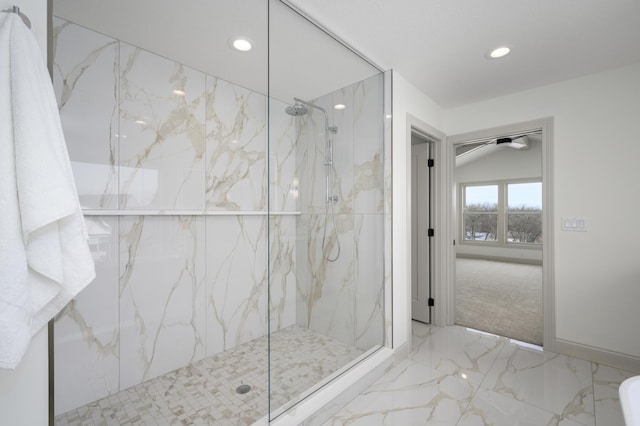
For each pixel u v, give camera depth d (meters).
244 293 2.64
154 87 2.11
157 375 2.11
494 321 3.29
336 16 1.71
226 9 1.64
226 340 2.52
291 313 1.78
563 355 2.46
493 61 2.21
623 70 2.26
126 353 1.97
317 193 2.00
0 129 0.70
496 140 3.03
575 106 2.45
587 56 2.13
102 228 1.88
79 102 1.79
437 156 3.15
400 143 2.46
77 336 1.78
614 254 2.28
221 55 2.13
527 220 7.40
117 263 1.94
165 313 2.16
